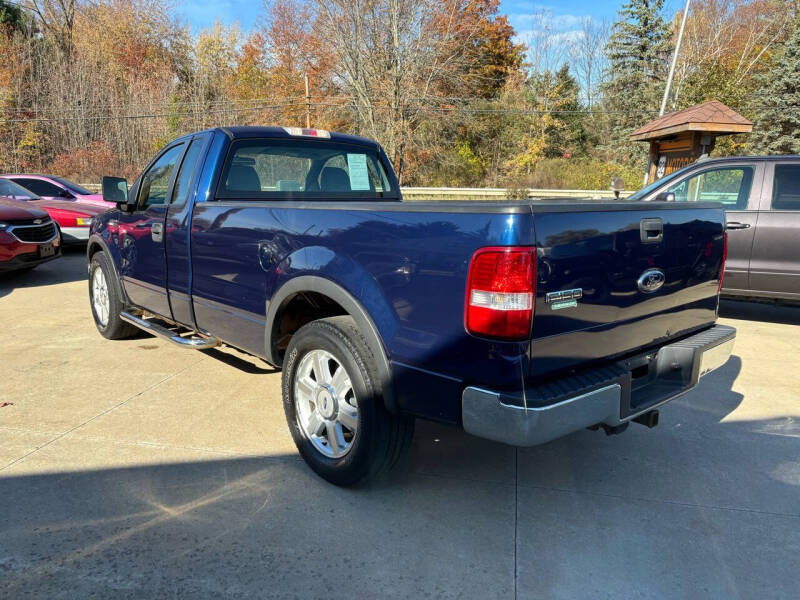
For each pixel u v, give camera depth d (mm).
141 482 2994
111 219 5137
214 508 2768
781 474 3182
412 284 2488
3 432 3553
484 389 2309
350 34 26875
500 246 2205
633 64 38531
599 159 37656
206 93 38500
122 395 4195
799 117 28797
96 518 2666
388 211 2596
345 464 2854
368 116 28422
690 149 12516
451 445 3500
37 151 34750
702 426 3805
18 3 39688
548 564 2406
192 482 3006
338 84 29766
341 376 2895
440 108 29062
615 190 5875
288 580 2277
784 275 6070
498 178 33594
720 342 3080
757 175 6203
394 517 2725
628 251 2609
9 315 6566
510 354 2242
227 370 4770
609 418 2486
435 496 2920
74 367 4793
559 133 36031
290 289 3057
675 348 2943
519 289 2205
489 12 33844
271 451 3371
